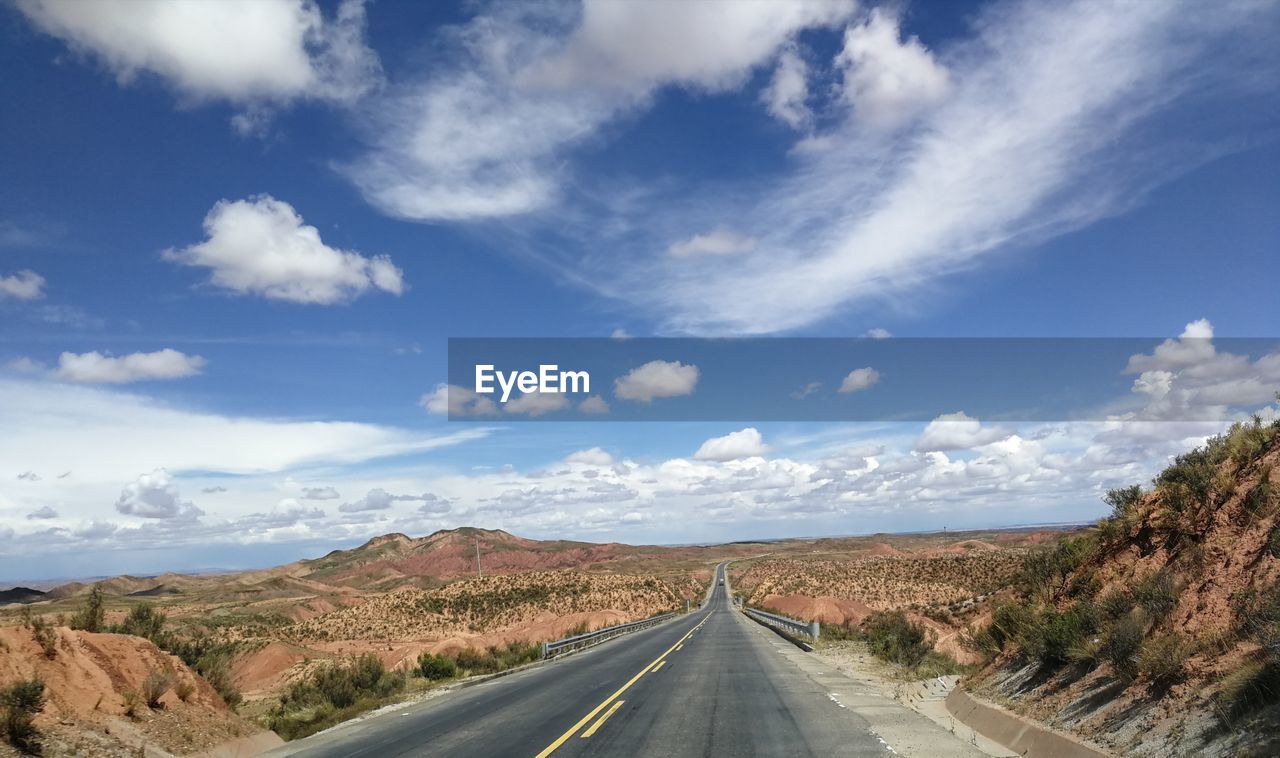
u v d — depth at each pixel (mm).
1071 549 15672
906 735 11500
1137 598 10562
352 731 14914
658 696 17625
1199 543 10445
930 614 44062
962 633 22844
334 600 147250
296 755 12406
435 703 18984
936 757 9852
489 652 37656
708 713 14641
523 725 14172
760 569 193000
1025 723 10289
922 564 103625
